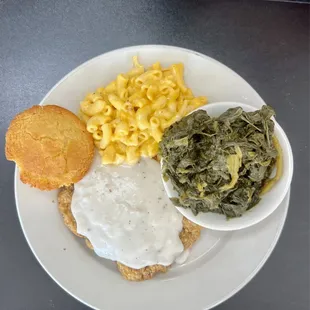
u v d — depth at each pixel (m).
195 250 0.32
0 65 0.34
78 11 0.35
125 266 0.31
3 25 0.35
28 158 0.29
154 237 0.31
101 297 0.31
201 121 0.28
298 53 0.35
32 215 0.31
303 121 0.35
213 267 0.32
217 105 0.29
